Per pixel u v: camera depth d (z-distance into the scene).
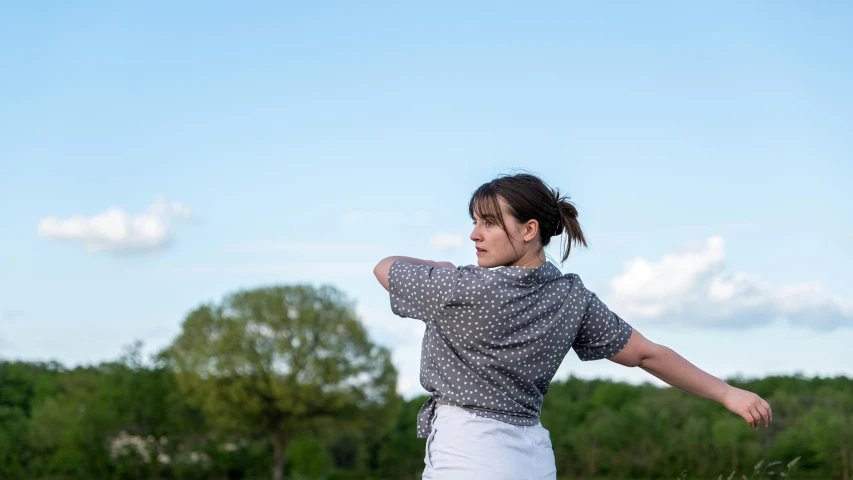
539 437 2.62
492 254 2.64
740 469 38.31
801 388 47.41
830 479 36.50
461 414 2.54
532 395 2.63
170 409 53.91
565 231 2.74
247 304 53.91
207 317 54.41
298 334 52.97
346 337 54.47
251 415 54.16
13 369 63.22
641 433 52.62
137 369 53.75
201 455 56.00
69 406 53.53
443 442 2.53
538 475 2.55
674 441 48.38
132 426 53.38
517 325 2.54
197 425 56.22
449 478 2.48
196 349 53.06
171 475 54.41
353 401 54.31
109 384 53.34
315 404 53.66
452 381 2.56
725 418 46.41
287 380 52.56
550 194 2.69
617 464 53.25
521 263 2.68
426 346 2.68
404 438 66.31
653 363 2.79
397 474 65.19
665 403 56.06
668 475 47.72
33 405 59.75
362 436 60.75
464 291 2.51
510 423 2.55
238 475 57.44
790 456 37.88
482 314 2.51
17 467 52.16
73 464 51.44
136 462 52.47
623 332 2.75
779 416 42.31
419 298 2.61
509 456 2.50
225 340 52.19
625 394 64.56
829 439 37.62
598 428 55.91
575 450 55.44
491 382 2.55
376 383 55.75
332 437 59.91
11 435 52.84
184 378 52.59
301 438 60.22
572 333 2.67
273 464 58.56
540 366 2.60
